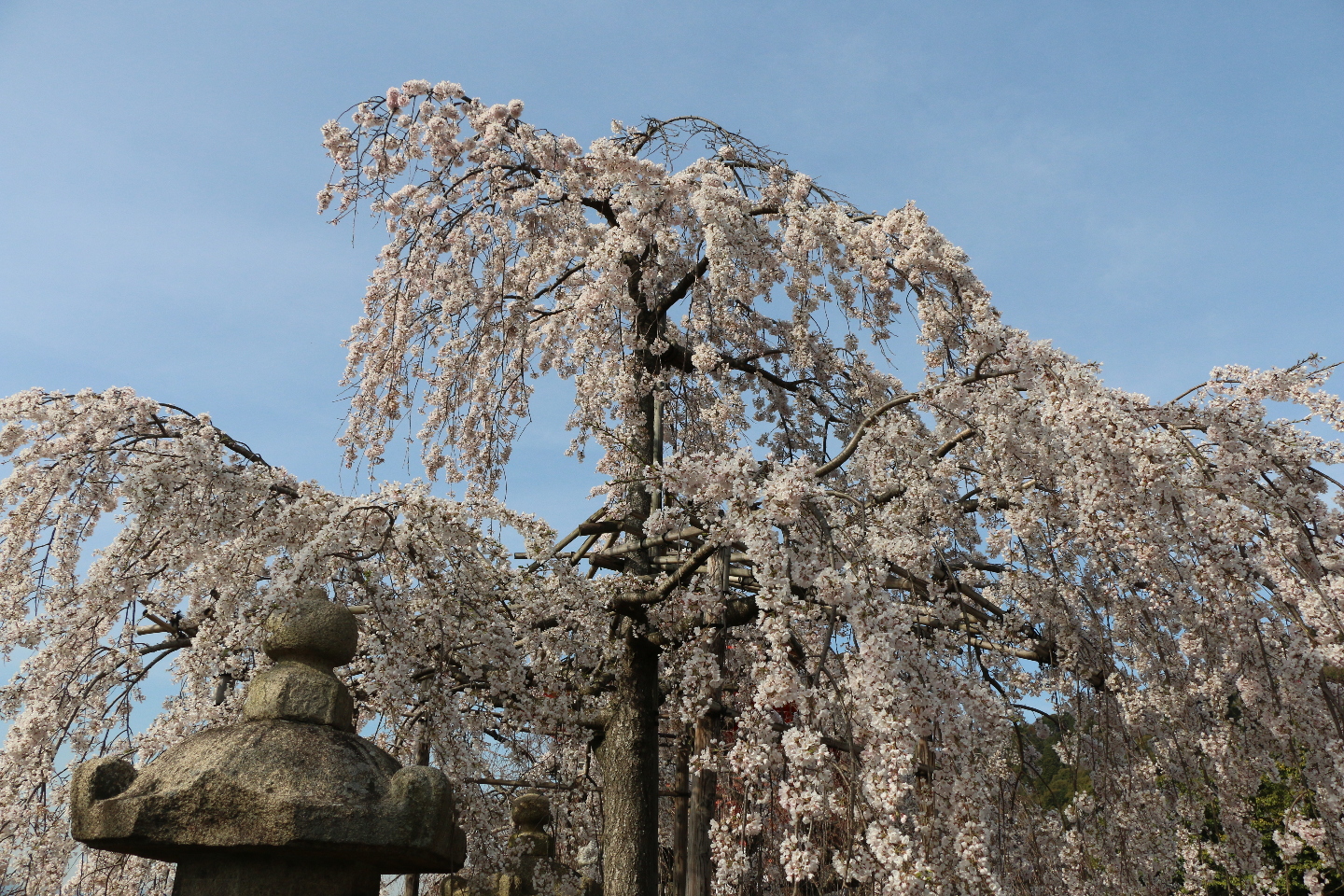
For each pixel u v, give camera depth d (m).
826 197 7.42
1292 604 4.37
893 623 3.66
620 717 6.75
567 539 7.10
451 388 7.71
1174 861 6.36
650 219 7.12
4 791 5.43
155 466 4.64
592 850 7.63
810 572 4.04
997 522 6.57
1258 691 4.81
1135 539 4.33
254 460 5.96
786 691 3.69
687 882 6.79
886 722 3.41
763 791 4.67
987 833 3.40
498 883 5.43
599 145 7.11
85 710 5.84
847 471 5.83
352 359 7.93
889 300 7.54
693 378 8.35
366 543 4.86
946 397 5.12
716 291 7.02
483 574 5.13
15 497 5.68
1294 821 4.93
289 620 3.19
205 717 6.00
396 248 7.45
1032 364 4.68
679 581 5.99
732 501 4.23
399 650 4.78
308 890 2.71
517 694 5.53
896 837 3.24
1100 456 4.29
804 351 7.06
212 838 2.58
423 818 2.74
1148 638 6.18
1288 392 4.55
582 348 7.50
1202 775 6.29
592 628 5.87
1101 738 6.75
